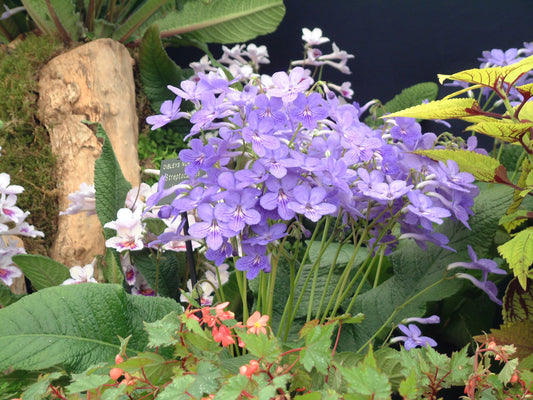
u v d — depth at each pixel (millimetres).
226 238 668
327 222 798
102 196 897
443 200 711
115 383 552
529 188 692
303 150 721
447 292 812
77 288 698
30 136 1252
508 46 1842
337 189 672
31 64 1291
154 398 546
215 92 696
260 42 2023
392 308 838
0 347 644
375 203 733
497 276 953
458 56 1889
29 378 742
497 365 820
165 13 1598
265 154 648
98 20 1426
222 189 677
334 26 1986
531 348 682
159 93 1483
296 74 675
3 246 977
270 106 668
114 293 707
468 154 692
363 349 823
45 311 675
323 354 520
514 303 743
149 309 729
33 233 983
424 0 1899
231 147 691
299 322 862
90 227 1147
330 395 493
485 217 824
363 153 693
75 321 682
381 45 1957
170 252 947
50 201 1199
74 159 1205
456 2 1871
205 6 1542
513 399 548
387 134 832
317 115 682
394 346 839
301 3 1997
